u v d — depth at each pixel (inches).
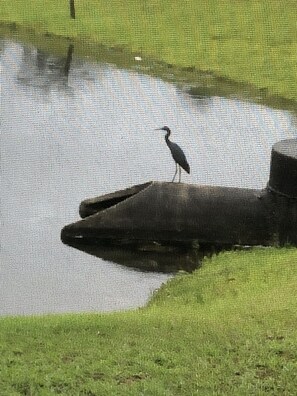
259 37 1136.8
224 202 538.3
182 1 1283.2
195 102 915.4
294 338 331.0
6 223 577.6
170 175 684.7
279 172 528.7
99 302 456.8
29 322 347.6
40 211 600.7
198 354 316.8
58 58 1079.6
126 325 345.4
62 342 324.5
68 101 894.4
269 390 293.7
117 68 1042.1
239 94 949.8
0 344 319.0
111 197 577.6
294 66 1036.5
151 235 538.3
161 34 1163.3
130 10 1263.5
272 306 376.8
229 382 297.1
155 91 949.8
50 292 469.7
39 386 288.0
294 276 445.4
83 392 285.9
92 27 1200.8
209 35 1152.2
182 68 1042.1
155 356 313.4
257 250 522.6
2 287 474.6
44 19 1239.5
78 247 540.4
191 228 535.5
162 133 803.4
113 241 543.2
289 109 903.1
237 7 1253.7
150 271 504.1
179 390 291.1
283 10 1242.6
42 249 535.2
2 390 283.4
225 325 348.2
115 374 298.5
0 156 711.1
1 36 1173.1
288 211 527.8
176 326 346.6
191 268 508.1
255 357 315.0
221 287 445.4
